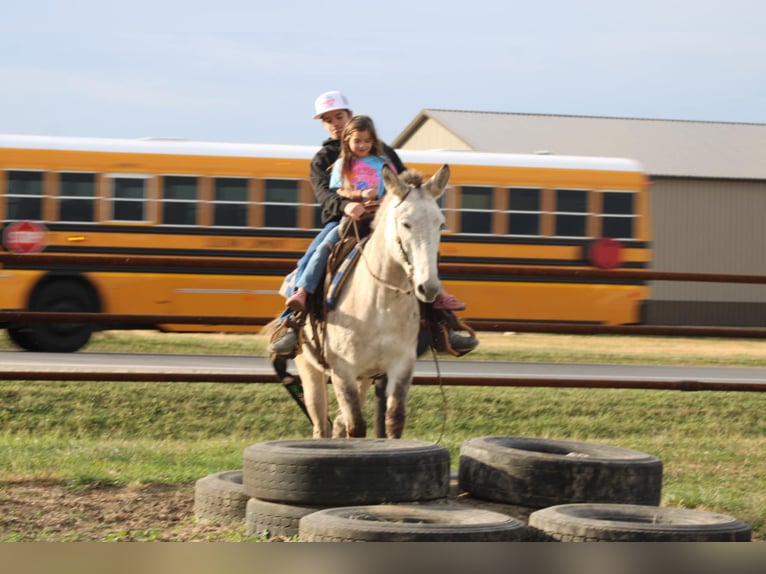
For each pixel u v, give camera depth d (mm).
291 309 9242
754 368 23578
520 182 24422
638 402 16453
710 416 16062
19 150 22109
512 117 47281
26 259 10938
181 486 9820
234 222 23016
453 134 44625
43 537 7625
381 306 8539
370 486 7367
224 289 22984
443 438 13844
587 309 24656
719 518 7086
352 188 9117
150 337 25344
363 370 8805
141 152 22703
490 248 24203
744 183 42281
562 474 7828
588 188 24781
